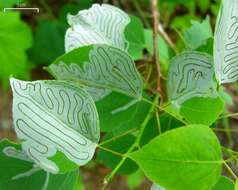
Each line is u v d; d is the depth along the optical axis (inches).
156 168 5.7
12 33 15.3
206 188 5.8
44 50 16.1
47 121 6.0
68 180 6.5
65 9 15.3
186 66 6.8
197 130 5.7
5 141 6.6
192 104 6.8
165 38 10.5
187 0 13.7
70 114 6.1
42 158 6.0
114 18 7.6
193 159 5.7
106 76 6.9
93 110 6.2
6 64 15.6
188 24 14.9
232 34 6.3
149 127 7.3
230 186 6.5
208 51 7.4
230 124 17.6
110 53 6.7
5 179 6.6
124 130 7.4
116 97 7.0
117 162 7.8
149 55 9.9
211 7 14.8
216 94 6.7
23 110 5.8
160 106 7.4
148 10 14.9
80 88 6.1
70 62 6.7
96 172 15.6
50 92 6.0
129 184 16.3
